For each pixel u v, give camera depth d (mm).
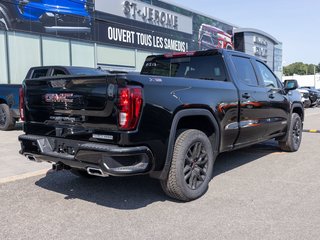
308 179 5543
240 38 34438
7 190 5008
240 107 5480
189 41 26828
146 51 22516
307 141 9234
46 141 4504
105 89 3826
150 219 3998
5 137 9703
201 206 4379
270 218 3994
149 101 3914
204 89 4758
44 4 16250
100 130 3893
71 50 17688
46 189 5062
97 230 3727
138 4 21547
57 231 3709
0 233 3666
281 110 6961
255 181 5441
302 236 3543
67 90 4195
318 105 27016
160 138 4031
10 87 10844
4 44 14930
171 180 4309
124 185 5250
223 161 6855
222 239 3498
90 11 18469
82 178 5617
